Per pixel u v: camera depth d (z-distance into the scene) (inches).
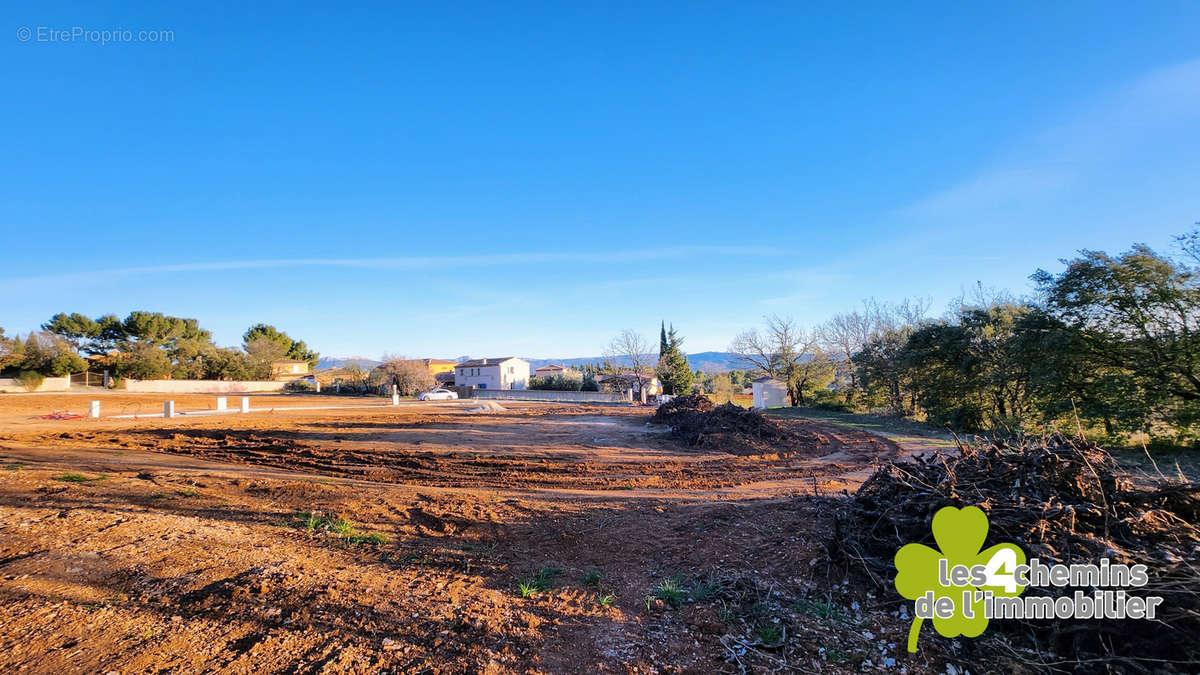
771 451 552.1
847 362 1434.5
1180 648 113.0
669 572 183.6
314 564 179.3
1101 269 519.2
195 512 253.6
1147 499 160.7
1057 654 123.8
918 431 765.9
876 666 124.6
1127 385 485.4
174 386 1958.7
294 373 2778.1
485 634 132.3
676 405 852.6
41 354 1742.1
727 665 124.0
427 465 452.4
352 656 119.4
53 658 117.3
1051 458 173.0
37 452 466.3
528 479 392.2
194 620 135.9
